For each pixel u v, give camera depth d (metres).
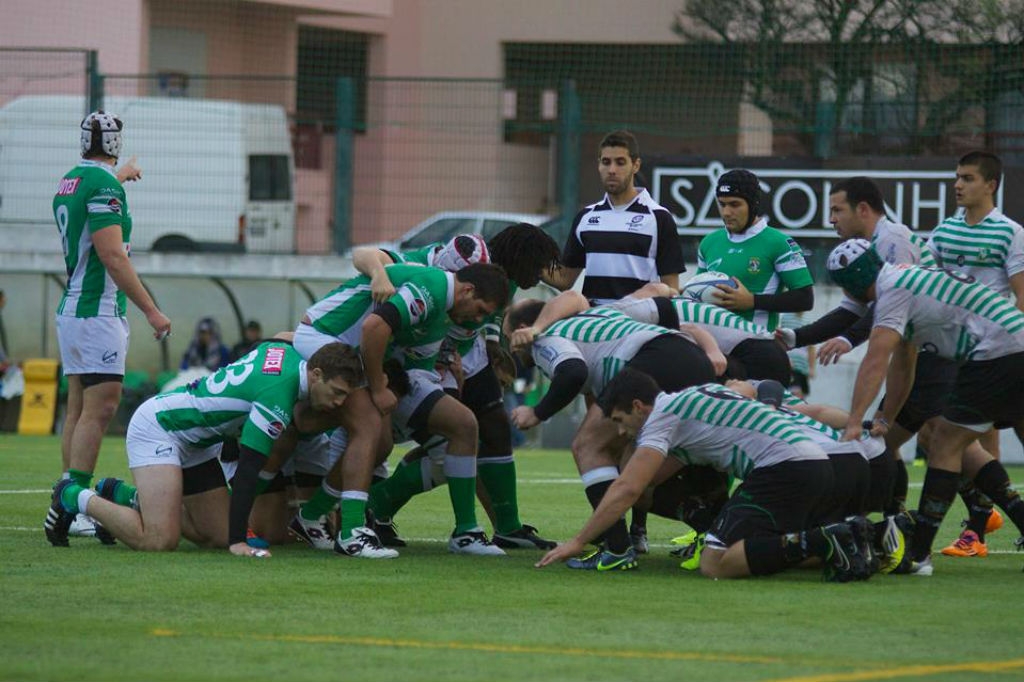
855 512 25.31
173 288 74.38
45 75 78.12
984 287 25.77
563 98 70.94
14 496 38.44
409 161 80.44
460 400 28.72
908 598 22.53
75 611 20.20
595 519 24.59
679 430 24.58
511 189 80.19
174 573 23.75
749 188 32.19
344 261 74.50
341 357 25.42
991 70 65.31
